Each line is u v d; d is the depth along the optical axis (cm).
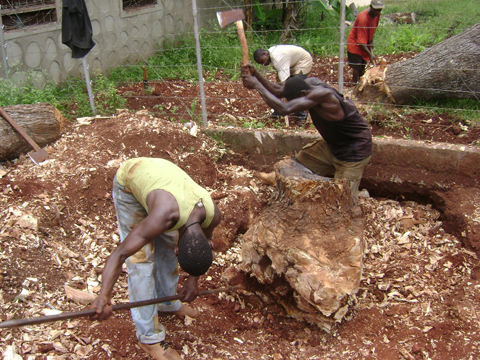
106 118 562
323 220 350
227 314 371
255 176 520
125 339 316
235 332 354
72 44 570
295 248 337
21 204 405
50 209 410
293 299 360
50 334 305
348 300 347
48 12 693
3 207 394
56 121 512
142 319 290
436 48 568
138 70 807
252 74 398
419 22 1049
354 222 364
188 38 931
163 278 328
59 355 292
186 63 834
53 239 391
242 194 485
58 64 710
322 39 991
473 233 427
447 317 354
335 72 798
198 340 333
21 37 645
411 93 575
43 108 505
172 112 624
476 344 318
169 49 888
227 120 600
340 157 421
